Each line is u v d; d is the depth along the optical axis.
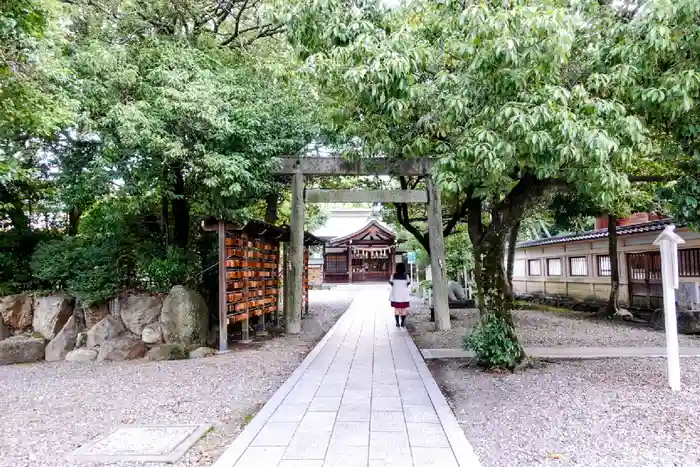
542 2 4.67
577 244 15.45
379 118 6.49
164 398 5.19
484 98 5.20
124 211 8.72
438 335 9.43
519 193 6.32
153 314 8.27
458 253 16.50
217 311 9.60
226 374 6.34
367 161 9.68
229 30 11.27
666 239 5.28
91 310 8.29
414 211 17.30
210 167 7.62
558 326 10.47
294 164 9.98
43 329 8.08
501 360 6.04
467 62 5.38
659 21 4.62
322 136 9.50
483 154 4.61
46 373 6.68
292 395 5.00
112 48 7.58
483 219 14.94
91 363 7.35
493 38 4.46
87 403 5.03
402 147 6.99
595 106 4.68
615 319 11.55
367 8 6.00
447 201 12.17
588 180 5.19
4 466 3.35
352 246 32.25
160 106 7.41
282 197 13.05
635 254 12.63
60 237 9.80
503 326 6.21
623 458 3.37
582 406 4.56
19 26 5.44
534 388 5.23
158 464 3.38
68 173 8.19
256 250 9.94
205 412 4.66
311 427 3.99
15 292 8.45
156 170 7.85
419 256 21.36
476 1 4.82
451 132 6.20
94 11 8.90
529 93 4.71
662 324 9.73
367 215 37.84
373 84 5.31
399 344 8.38
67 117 6.67
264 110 8.45
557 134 4.61
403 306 10.70
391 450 3.47
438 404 4.61
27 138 8.02
